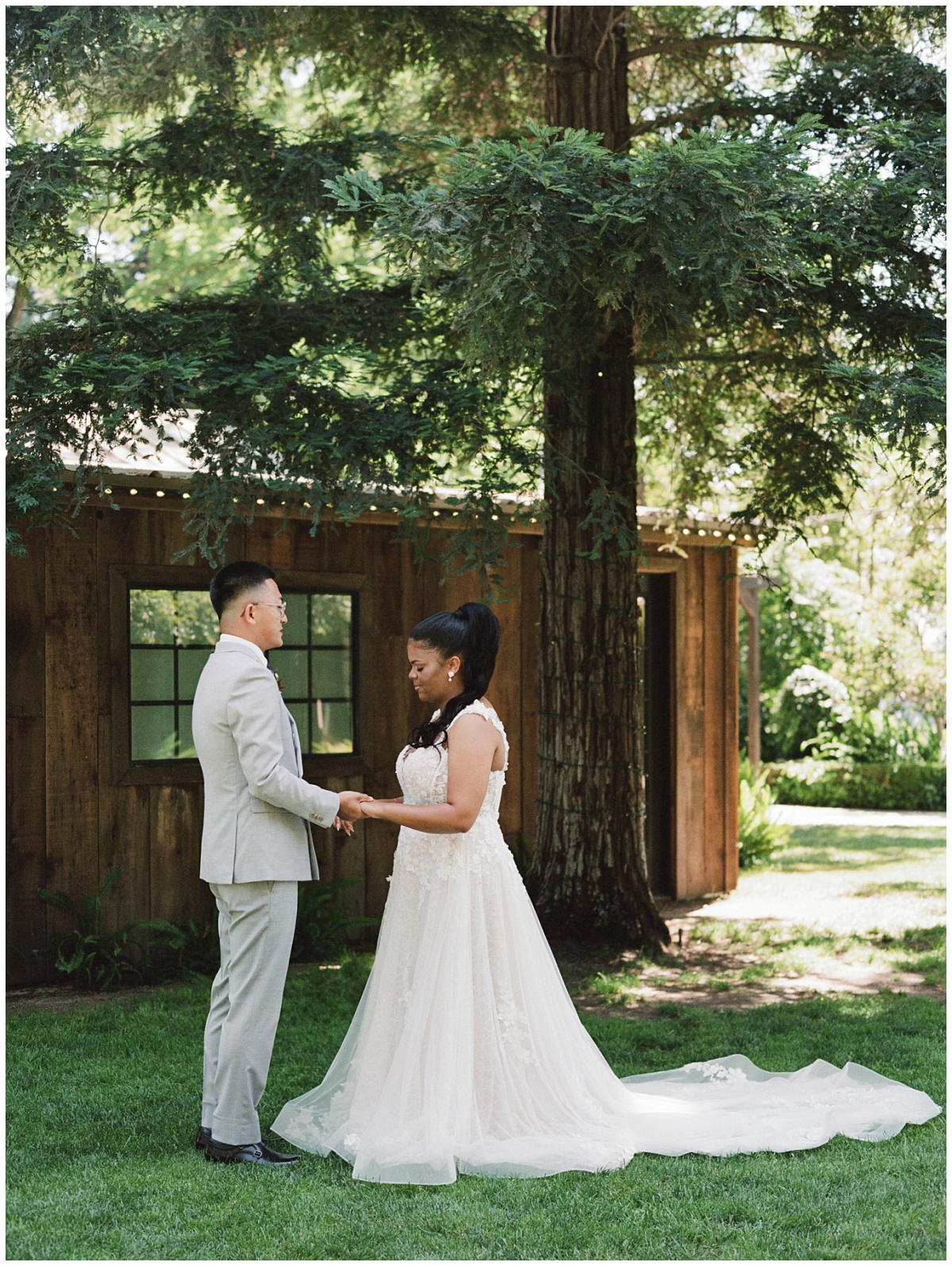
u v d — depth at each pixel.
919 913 8.01
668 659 8.85
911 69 6.27
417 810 3.67
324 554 7.21
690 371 7.48
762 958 6.61
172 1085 4.35
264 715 3.59
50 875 6.20
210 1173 3.47
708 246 4.53
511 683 7.82
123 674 6.48
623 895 6.78
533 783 7.92
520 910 3.87
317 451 5.57
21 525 6.13
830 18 7.05
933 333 6.08
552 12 7.00
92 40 5.88
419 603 7.57
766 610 17.89
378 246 8.40
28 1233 3.06
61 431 5.43
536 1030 3.79
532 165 4.45
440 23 6.96
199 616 6.87
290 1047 4.85
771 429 7.12
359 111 8.45
